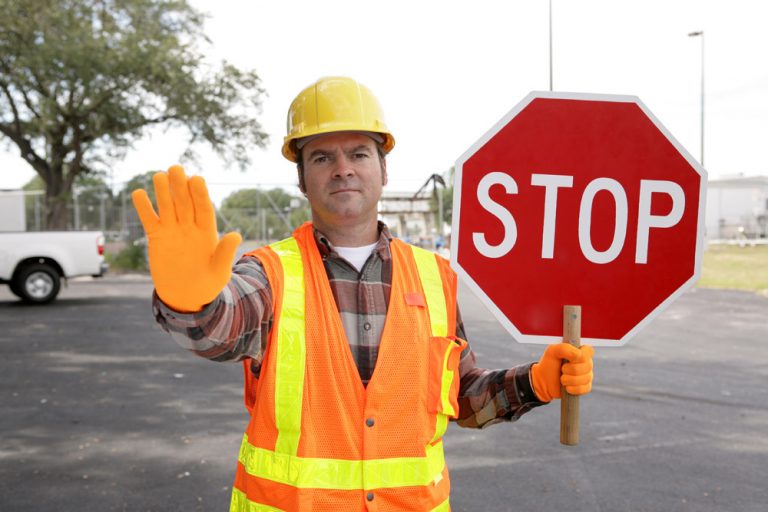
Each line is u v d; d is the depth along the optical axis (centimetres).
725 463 416
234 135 2356
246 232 2216
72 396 585
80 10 2058
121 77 2114
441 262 174
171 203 115
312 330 149
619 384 623
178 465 412
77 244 1277
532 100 163
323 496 142
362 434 147
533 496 367
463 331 179
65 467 408
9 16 1850
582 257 164
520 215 163
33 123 2228
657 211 164
